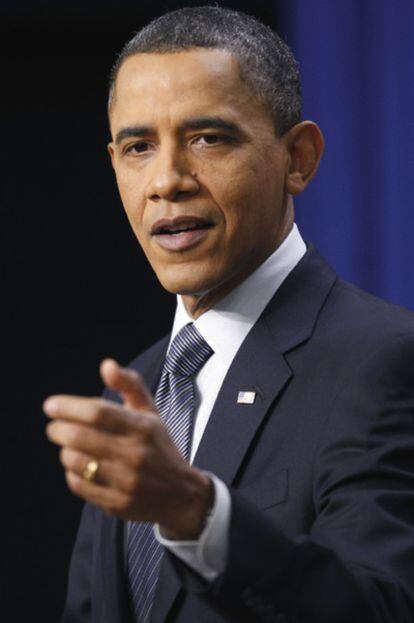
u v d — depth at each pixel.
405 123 7.54
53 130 9.16
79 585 4.47
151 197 4.03
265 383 3.99
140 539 4.05
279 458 3.86
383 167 7.58
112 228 9.23
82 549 4.53
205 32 4.08
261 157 4.08
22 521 9.20
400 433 3.78
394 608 3.39
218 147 4.00
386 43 7.59
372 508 3.60
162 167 3.98
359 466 3.70
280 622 3.27
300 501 3.78
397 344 3.91
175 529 3.17
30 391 9.21
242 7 8.31
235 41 4.10
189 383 4.17
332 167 7.70
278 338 4.09
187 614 3.80
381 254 7.55
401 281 7.48
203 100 3.98
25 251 9.19
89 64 9.09
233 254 4.05
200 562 3.22
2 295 9.19
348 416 3.80
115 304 9.21
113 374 3.03
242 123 4.03
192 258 4.04
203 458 3.94
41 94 9.12
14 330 9.20
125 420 2.99
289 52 4.29
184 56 4.02
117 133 4.11
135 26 8.80
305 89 7.86
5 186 9.16
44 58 9.04
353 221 7.64
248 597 3.24
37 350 9.20
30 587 9.14
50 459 9.21
